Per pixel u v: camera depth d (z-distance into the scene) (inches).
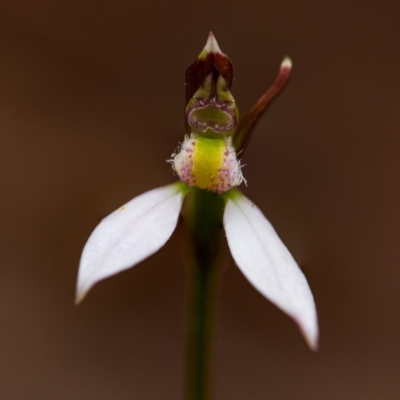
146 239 4.7
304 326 4.6
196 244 4.8
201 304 4.8
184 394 4.9
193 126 5.0
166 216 4.8
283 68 5.0
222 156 4.9
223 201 4.9
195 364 4.8
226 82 5.0
